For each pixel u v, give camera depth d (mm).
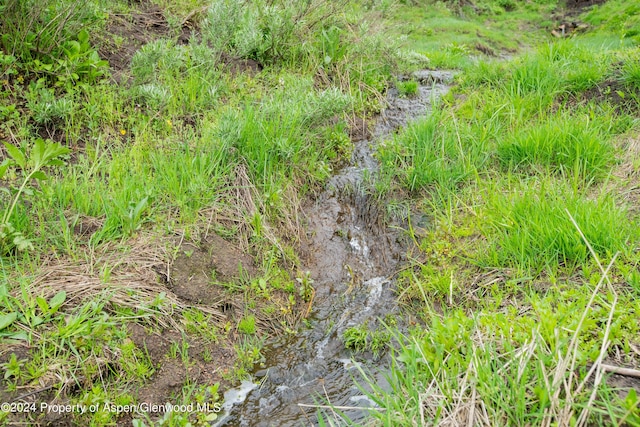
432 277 3609
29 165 3836
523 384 2254
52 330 2738
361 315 3631
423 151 4820
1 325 2607
